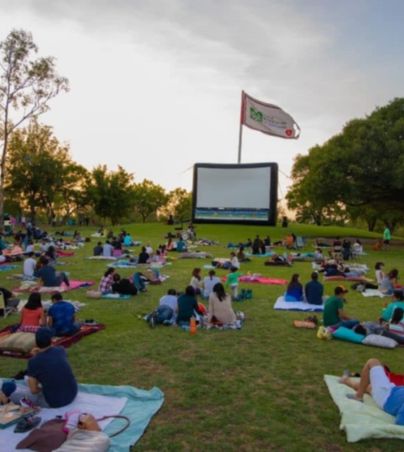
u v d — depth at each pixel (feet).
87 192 227.40
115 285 46.65
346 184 124.67
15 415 18.11
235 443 17.16
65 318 30.30
